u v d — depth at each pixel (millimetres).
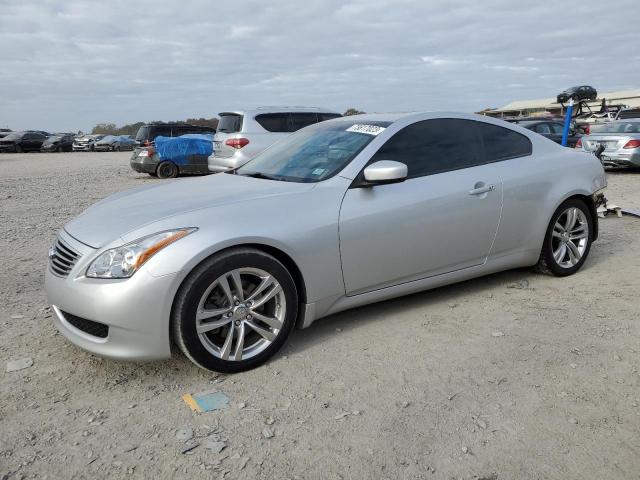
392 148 3939
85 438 2615
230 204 3355
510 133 4613
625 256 5535
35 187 13641
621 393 2918
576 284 4688
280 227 3311
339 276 3574
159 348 3018
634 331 3686
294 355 3447
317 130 4551
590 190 4840
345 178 3701
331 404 2873
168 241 3018
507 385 3021
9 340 3734
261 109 11195
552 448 2484
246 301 3230
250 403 2898
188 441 2574
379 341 3623
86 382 3156
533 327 3795
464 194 4066
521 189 4391
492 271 4445
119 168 20984
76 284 3062
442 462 2402
